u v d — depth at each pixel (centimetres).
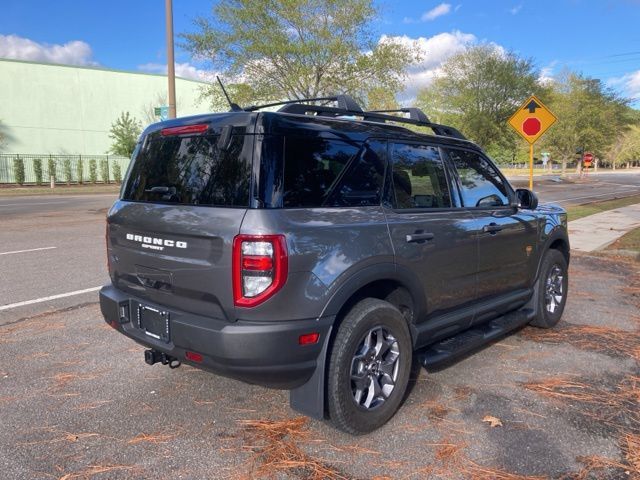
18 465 295
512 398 390
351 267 314
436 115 4416
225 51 1972
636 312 628
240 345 287
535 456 312
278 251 284
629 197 2791
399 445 323
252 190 292
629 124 6238
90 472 290
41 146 3897
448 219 396
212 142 321
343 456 310
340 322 321
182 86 4450
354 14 1908
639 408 376
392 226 347
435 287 383
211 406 370
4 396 380
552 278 552
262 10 1892
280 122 307
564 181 5162
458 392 400
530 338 529
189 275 310
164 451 312
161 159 353
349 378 320
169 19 1484
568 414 366
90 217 1602
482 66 4122
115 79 4178
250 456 307
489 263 440
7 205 2061
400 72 2038
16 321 554
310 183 313
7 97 3722
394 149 373
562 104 5659
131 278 360
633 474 295
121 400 377
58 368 432
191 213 310
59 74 3928
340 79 2017
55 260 883
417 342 381
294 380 308
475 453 315
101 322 552
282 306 290
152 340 337
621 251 1033
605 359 472
